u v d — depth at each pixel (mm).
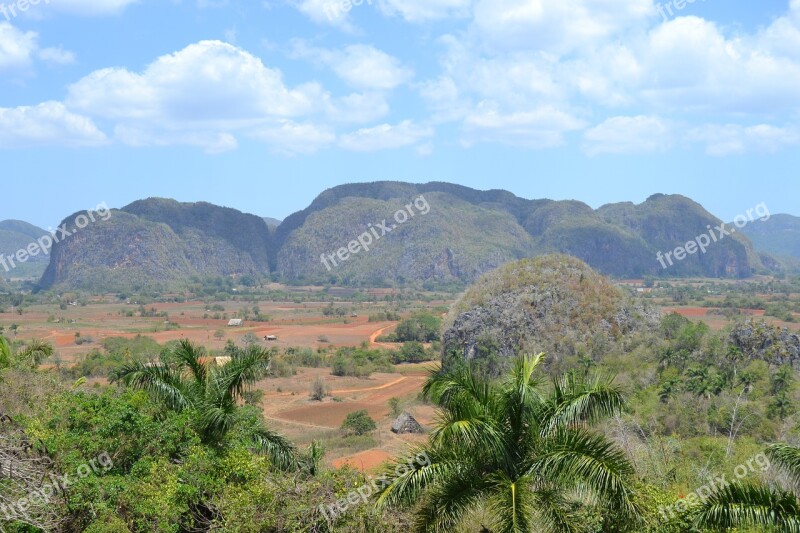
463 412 12945
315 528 14617
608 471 12234
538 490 12852
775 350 69188
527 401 13102
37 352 32688
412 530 13312
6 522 13523
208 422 16516
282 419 60625
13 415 17594
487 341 86875
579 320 88938
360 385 83562
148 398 16969
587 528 13227
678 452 27516
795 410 45156
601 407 13156
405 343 112125
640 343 80688
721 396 51656
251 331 137250
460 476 12859
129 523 14125
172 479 14367
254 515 14211
